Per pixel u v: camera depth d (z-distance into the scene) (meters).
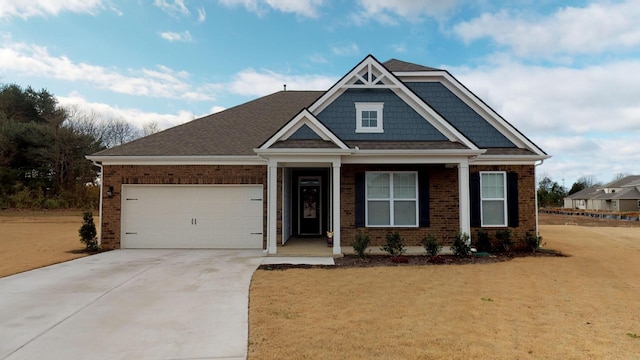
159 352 4.69
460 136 12.59
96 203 38.56
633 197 62.22
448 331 5.36
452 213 13.67
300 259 11.30
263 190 13.71
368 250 12.77
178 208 13.76
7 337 5.19
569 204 80.81
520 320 5.86
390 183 13.75
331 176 14.79
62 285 8.09
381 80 13.60
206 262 10.80
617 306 6.65
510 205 13.69
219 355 4.58
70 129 39.31
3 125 37.06
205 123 16.20
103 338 5.15
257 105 18.02
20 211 33.66
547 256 12.12
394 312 6.23
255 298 7.07
